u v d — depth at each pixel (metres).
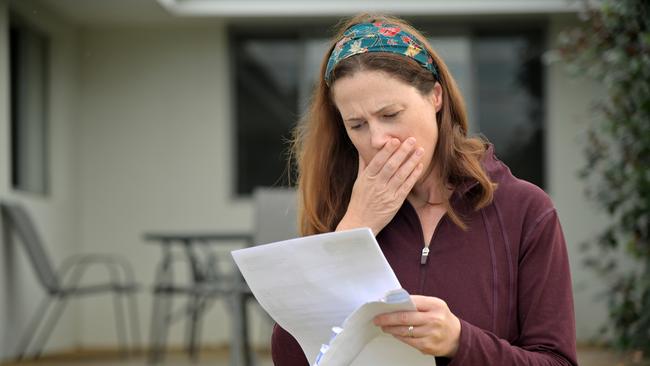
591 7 11.80
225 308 17.33
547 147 17.17
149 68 17.73
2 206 14.16
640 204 11.37
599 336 12.50
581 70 11.84
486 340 3.24
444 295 3.54
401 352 3.36
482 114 17.27
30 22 15.62
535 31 17.27
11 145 15.05
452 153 3.59
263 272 3.42
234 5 16.64
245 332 11.48
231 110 17.61
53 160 16.58
